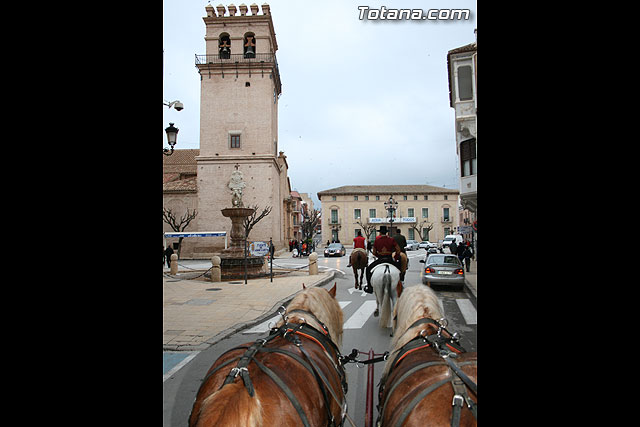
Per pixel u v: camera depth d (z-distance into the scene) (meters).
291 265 26.48
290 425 1.77
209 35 37.75
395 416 1.90
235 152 37.00
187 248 36.69
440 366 2.09
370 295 12.89
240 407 1.59
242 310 10.26
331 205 69.06
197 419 1.58
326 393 2.24
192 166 47.16
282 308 3.01
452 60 18.62
